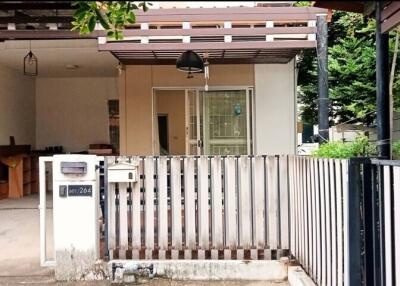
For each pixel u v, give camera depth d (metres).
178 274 4.77
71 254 4.73
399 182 2.49
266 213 4.91
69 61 10.21
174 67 9.00
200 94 9.05
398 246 2.51
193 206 4.88
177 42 6.64
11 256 5.56
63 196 4.72
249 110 8.98
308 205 4.22
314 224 4.02
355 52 9.16
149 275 4.75
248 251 4.94
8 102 11.08
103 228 4.99
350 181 3.05
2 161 10.66
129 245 4.89
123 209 4.86
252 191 4.90
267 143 8.91
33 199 10.48
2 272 4.95
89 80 12.93
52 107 13.00
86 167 4.71
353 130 9.39
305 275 4.29
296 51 7.45
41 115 13.01
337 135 9.78
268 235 4.90
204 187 4.88
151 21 6.52
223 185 4.90
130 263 4.75
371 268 2.98
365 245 3.00
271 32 6.54
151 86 9.01
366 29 8.27
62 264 4.72
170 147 9.05
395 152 5.27
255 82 8.93
